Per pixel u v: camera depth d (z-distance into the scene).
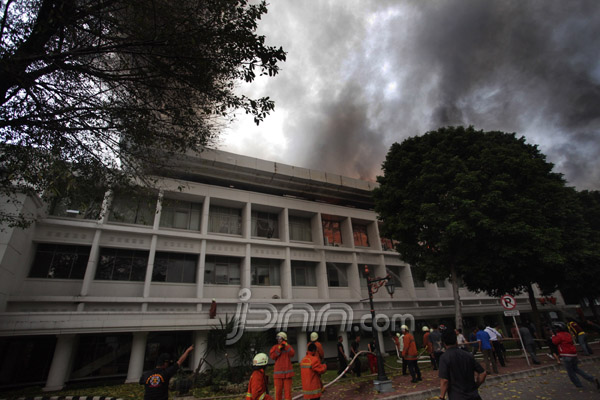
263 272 23.33
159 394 5.22
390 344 26.06
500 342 13.26
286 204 24.88
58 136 7.30
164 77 7.05
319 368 7.18
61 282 16.83
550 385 9.10
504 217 15.73
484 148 17.45
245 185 24.75
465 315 30.08
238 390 12.64
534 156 19.39
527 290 21.59
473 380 4.18
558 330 8.91
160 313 16.73
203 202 22.28
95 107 7.08
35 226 16.55
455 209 16.44
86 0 6.35
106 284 17.80
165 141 8.37
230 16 6.31
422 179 17.14
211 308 18.06
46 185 7.64
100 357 17.11
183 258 20.80
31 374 15.70
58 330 14.33
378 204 20.31
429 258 17.98
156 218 19.61
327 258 25.61
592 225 24.64
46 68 6.18
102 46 6.18
